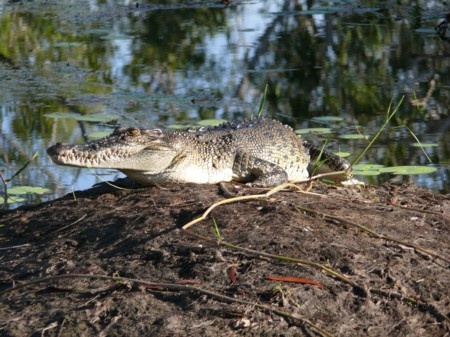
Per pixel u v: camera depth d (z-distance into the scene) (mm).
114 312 6488
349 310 6516
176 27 23125
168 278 6859
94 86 17766
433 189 11422
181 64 19578
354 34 22312
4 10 25125
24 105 16234
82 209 8656
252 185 9258
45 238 8133
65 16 24422
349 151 13352
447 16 21203
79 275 6852
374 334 6309
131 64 19578
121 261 7195
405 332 6371
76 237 7934
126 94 17031
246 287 6629
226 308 6383
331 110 16188
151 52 20609
